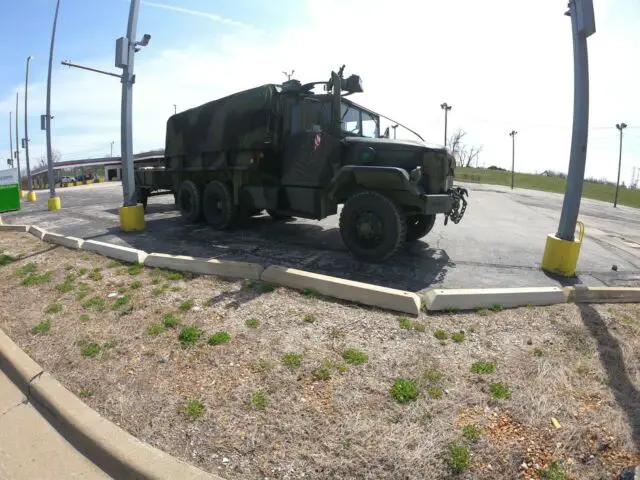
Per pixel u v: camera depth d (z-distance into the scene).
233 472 2.31
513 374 3.08
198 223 9.37
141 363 3.41
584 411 2.70
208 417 2.73
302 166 6.69
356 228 5.85
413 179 5.43
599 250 7.45
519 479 2.21
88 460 2.58
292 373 3.12
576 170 5.30
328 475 2.25
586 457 2.34
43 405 3.08
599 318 3.98
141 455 2.43
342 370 3.12
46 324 4.20
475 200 16.88
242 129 7.35
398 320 3.88
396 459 2.32
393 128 7.40
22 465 2.54
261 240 7.51
